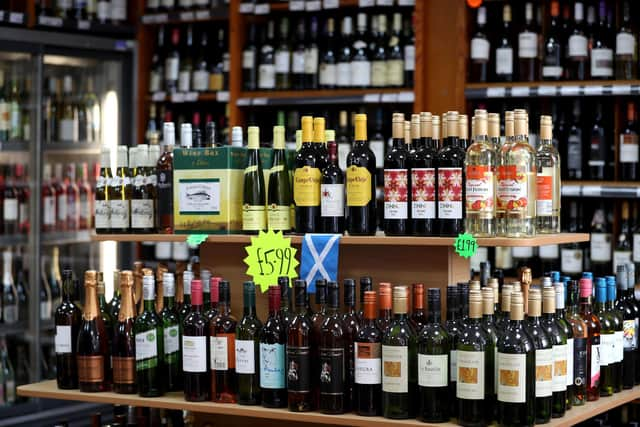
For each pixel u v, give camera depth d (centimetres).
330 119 612
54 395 353
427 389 291
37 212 569
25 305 587
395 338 295
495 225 307
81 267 624
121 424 360
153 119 626
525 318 315
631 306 378
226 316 329
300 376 308
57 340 357
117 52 616
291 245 354
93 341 348
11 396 580
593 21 536
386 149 580
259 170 342
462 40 540
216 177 345
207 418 378
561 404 308
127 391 344
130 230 365
